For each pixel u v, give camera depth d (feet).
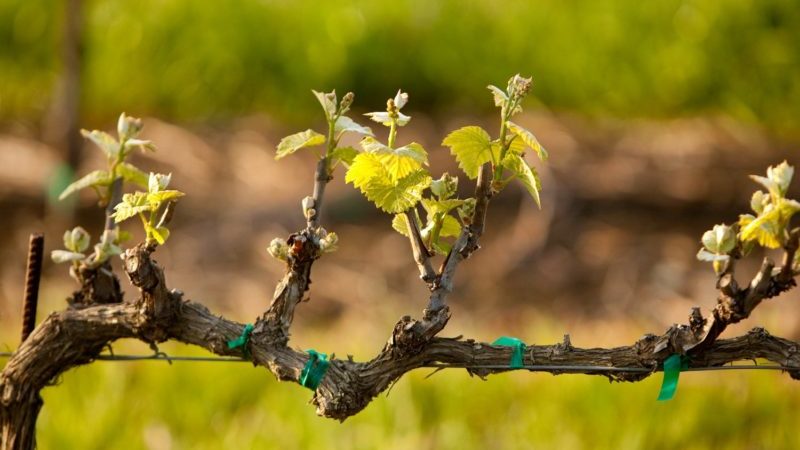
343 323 26.03
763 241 7.79
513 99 7.95
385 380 8.68
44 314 23.66
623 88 39.06
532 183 7.91
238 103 38.37
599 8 39.68
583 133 37.06
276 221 31.32
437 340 8.73
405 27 39.45
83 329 9.55
